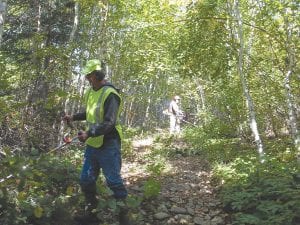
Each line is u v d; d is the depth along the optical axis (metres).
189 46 7.00
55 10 8.17
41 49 5.57
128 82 13.22
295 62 6.40
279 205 3.62
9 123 4.77
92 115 3.23
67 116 3.58
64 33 8.27
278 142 7.54
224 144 7.84
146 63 10.99
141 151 8.53
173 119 13.23
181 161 7.45
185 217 3.95
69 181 3.60
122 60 10.68
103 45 7.79
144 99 17.03
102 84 3.31
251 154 6.46
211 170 6.34
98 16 8.63
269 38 6.80
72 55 6.07
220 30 6.89
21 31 8.53
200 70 7.21
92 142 3.25
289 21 6.03
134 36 10.68
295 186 3.99
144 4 9.61
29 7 8.70
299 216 3.45
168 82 16.97
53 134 5.63
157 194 4.31
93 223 3.33
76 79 8.43
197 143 8.96
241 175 4.85
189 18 6.93
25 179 2.74
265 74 7.47
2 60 5.45
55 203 3.20
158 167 5.88
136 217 3.61
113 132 3.28
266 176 4.49
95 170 3.35
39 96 5.47
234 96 7.90
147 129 16.33
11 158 2.72
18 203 2.93
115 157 3.26
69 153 5.83
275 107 8.00
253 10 7.77
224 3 6.90
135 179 5.43
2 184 2.71
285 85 6.07
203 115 12.21
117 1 8.43
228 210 4.17
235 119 8.66
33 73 5.58
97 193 3.49
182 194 4.80
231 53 6.83
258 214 3.71
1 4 4.38
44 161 3.16
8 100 3.62
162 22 9.12
